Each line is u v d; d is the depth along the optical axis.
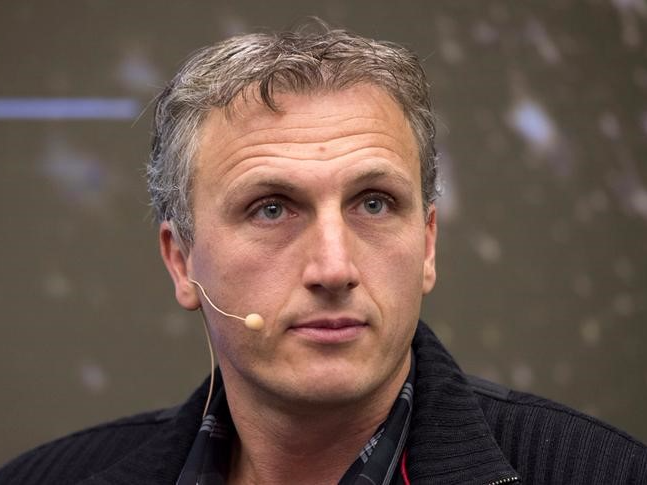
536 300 7.16
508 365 7.12
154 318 7.11
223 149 2.90
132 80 7.09
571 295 7.17
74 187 7.09
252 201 2.84
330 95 2.87
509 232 7.15
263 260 2.82
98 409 7.07
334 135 2.83
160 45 7.10
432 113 3.12
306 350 2.76
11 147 7.07
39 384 7.05
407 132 2.96
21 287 7.06
